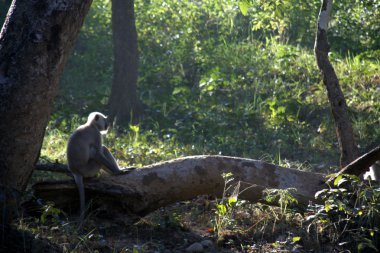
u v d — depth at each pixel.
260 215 8.02
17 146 6.69
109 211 7.99
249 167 8.18
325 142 13.64
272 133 14.36
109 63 19.80
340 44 19.28
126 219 7.89
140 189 7.89
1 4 20.30
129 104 16.19
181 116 16.02
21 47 6.60
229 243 7.26
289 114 15.40
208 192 8.19
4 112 6.60
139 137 13.95
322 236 7.44
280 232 7.57
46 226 7.30
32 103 6.66
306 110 15.52
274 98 15.88
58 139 13.28
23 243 6.34
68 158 8.27
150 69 18.73
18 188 6.86
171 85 18.16
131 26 16.33
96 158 8.47
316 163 12.55
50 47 6.65
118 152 12.36
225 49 19.17
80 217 7.52
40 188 7.80
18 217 6.98
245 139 14.10
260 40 20.92
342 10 20.09
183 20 20.91
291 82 17.28
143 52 19.75
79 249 6.65
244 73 17.95
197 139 14.27
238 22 21.42
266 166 8.23
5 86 6.59
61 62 6.80
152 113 16.36
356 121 14.43
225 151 13.28
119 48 16.23
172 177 7.98
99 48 20.34
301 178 8.21
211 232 7.67
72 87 18.42
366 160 7.75
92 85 18.70
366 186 7.62
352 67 17.36
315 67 17.72
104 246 6.89
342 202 7.45
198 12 21.38
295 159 12.85
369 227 7.32
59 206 7.93
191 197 8.19
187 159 8.14
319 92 16.27
